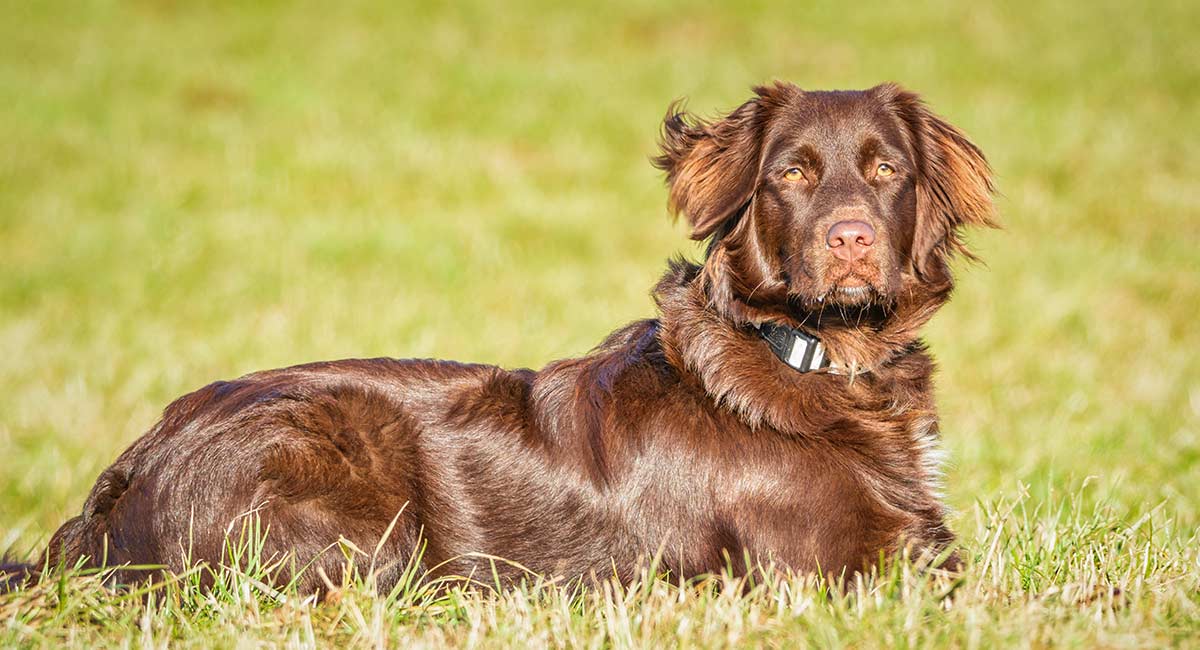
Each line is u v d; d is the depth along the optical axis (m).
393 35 33.66
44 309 16.73
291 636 5.10
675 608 5.33
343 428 5.86
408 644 5.02
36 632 5.04
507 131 27.20
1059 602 5.24
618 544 5.83
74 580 5.39
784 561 5.61
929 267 6.10
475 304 16.78
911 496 5.77
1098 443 9.99
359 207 22.34
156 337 15.24
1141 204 21.89
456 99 29.05
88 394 12.65
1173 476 9.24
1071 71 29.72
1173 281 17.69
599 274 18.72
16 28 33.03
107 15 34.50
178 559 5.66
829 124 5.86
